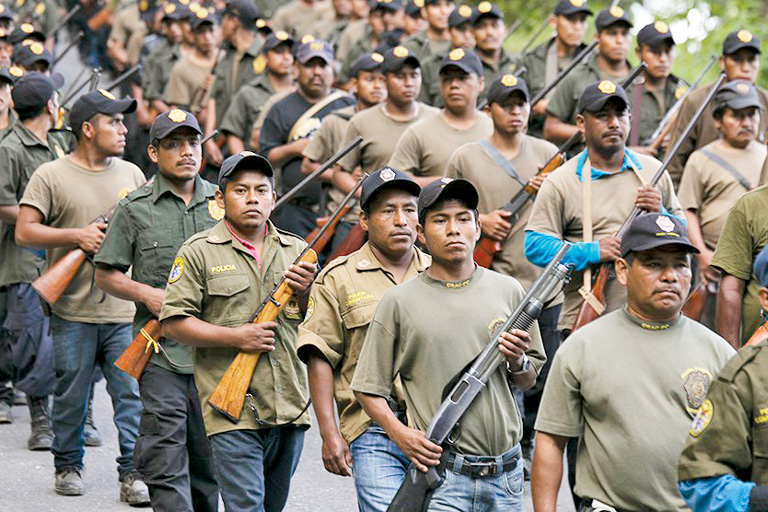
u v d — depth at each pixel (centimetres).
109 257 1165
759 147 1450
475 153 1422
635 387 823
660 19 3077
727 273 1145
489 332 909
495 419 899
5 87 1560
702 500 721
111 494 1323
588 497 830
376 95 1766
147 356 1135
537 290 902
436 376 905
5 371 1495
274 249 1081
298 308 1067
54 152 1488
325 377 998
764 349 721
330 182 1775
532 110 1911
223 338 1040
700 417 728
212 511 1172
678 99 1797
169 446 1116
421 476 893
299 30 2889
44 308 1318
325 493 1336
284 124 1880
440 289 918
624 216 1238
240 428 1045
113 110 1331
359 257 1013
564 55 2023
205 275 1062
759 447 714
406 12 2483
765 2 3003
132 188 1359
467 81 1511
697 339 835
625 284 840
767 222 1125
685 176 1454
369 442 973
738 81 1446
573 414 838
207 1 2967
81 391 1309
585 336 839
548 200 1253
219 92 2317
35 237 1316
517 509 915
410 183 994
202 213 1182
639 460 814
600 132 1234
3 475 1373
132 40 3145
